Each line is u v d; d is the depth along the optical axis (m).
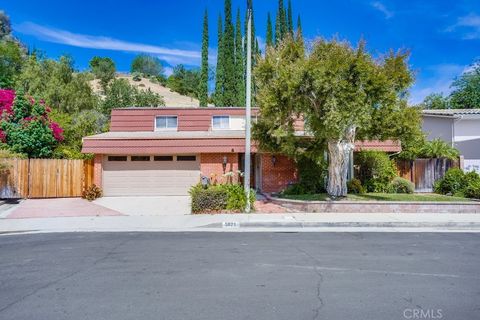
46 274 6.32
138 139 17.58
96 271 6.48
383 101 12.37
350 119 11.89
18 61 39.34
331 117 11.67
